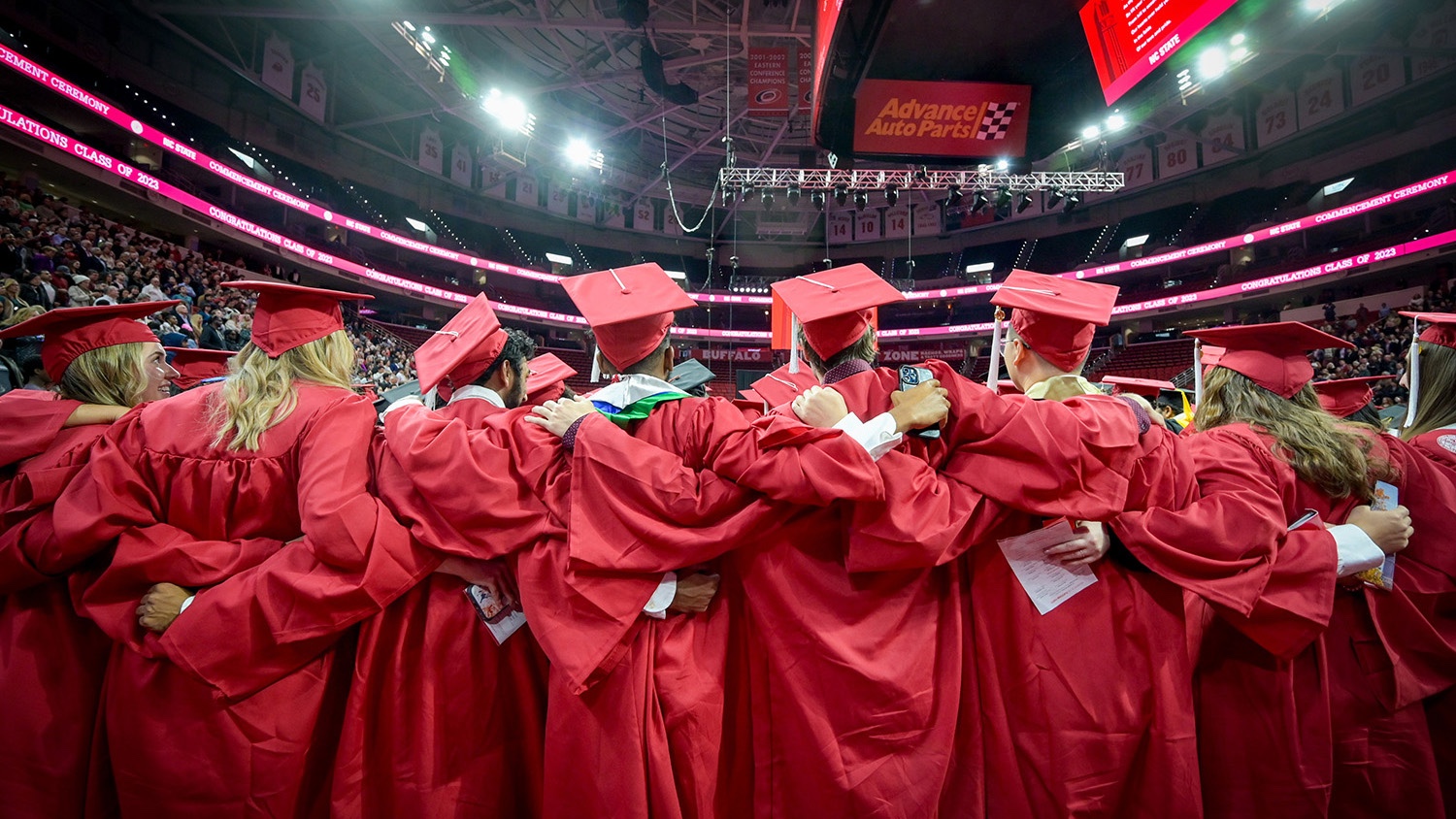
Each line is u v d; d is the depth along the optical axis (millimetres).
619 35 21797
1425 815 1784
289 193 22422
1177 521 1706
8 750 1698
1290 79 24078
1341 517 1891
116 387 2035
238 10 18250
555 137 28547
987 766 1777
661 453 1706
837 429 1681
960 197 18625
